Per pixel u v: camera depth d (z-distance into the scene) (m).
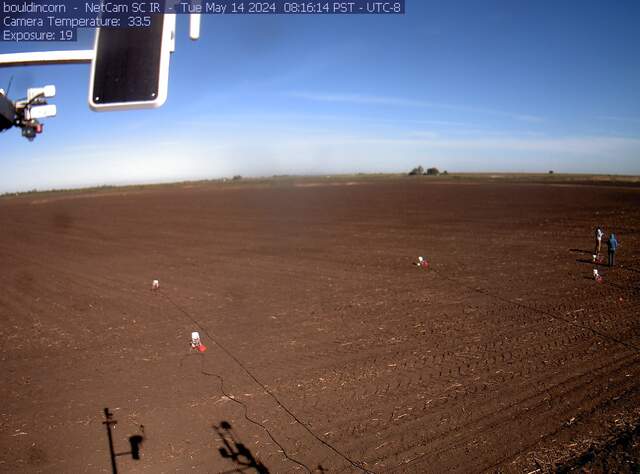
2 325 15.84
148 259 27.69
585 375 9.82
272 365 11.47
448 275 20.23
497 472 6.83
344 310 15.83
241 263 25.34
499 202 52.06
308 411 9.09
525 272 20.05
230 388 10.30
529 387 9.45
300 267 23.56
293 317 15.35
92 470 7.56
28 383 10.98
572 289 16.98
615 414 8.13
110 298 18.97
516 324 13.45
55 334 14.63
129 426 8.87
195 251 29.91
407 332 13.29
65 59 2.14
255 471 7.35
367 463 7.33
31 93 2.47
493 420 8.28
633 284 17.22
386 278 20.28
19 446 8.30
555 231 31.03
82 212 60.38
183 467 7.53
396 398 9.38
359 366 11.09
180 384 10.62
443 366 10.80
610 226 32.12
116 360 12.24
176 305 17.53
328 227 38.72
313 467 7.34
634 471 6.48
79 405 9.78
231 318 15.59
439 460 7.25
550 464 6.90
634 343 11.45
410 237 31.56
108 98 2.08
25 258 29.61
